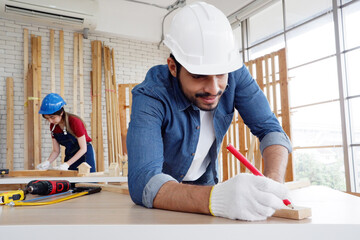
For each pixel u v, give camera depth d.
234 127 5.29
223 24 0.98
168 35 1.05
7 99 5.51
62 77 5.94
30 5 5.35
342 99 4.40
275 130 1.23
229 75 1.19
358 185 4.35
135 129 0.97
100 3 6.17
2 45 5.64
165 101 1.05
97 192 1.27
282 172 1.08
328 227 0.55
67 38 6.14
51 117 3.15
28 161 5.46
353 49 4.39
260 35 5.83
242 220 0.61
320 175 5.21
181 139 1.17
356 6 4.38
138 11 6.55
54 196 1.11
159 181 0.83
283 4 5.35
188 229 0.53
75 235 0.53
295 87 5.23
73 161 3.20
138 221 0.58
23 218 0.63
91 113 6.10
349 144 4.38
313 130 5.03
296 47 5.18
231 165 5.29
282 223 0.56
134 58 6.79
